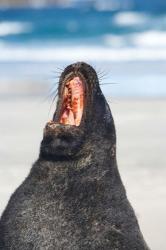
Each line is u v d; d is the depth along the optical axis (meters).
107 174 16.62
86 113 16.41
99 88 16.72
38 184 16.27
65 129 15.98
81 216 16.22
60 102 16.62
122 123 44.62
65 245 16.03
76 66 16.53
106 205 16.47
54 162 16.23
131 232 16.69
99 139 16.56
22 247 16.05
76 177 16.27
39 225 16.03
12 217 16.27
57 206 16.12
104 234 16.33
